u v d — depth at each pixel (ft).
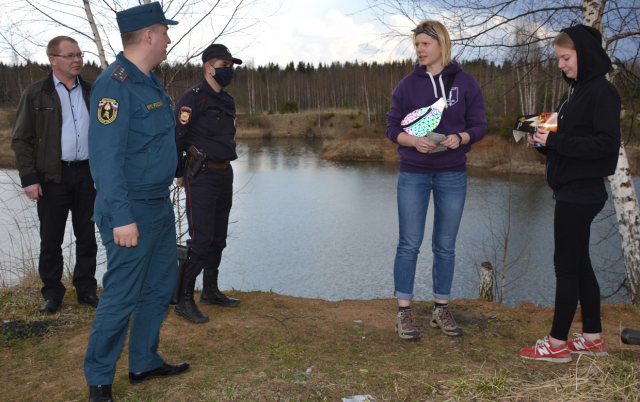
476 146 99.71
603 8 18.39
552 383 7.82
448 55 9.87
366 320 12.05
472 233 47.75
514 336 10.55
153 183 7.32
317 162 119.96
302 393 7.64
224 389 7.75
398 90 10.47
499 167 86.12
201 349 9.87
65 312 11.62
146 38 7.18
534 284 33.83
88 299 12.20
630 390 7.22
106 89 6.85
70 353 9.55
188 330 10.96
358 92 240.53
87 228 11.87
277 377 8.20
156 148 7.32
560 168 8.41
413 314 12.43
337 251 44.14
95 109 6.82
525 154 88.53
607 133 7.70
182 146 11.24
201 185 11.36
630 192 19.42
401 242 10.52
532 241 44.21
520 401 7.37
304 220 57.93
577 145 7.85
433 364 8.91
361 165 113.70
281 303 13.46
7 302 11.77
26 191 10.90
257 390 7.70
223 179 11.74
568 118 8.29
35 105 10.82
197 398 7.45
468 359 9.23
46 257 11.54
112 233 7.05
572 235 8.39
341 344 10.23
